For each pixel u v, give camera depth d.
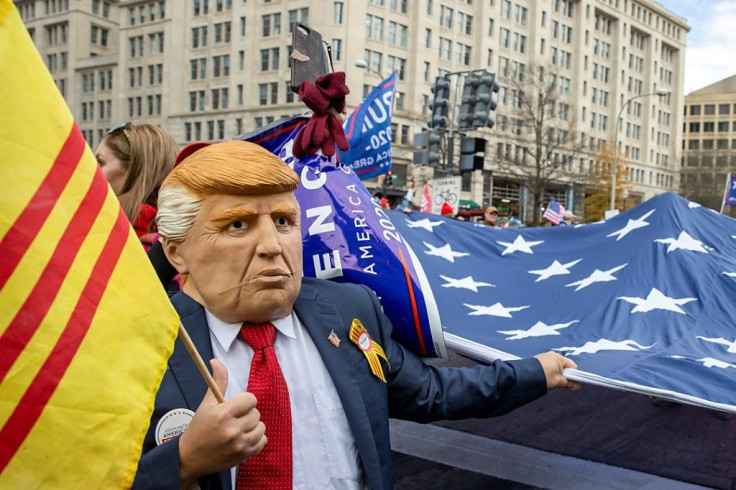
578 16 69.75
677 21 85.00
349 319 1.66
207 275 1.47
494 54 61.56
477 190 59.00
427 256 3.94
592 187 55.78
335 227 2.13
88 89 67.81
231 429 1.21
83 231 1.20
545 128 62.38
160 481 1.21
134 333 1.25
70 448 1.14
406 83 55.72
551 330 2.96
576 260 3.81
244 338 1.51
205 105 58.38
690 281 3.21
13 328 1.09
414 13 55.41
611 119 76.12
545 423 5.08
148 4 62.09
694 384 2.14
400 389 1.76
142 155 2.45
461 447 4.57
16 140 1.11
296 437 1.47
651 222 3.74
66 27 69.75
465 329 2.97
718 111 115.06
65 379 1.14
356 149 5.68
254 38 54.94
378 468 1.52
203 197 1.46
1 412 1.08
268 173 1.45
